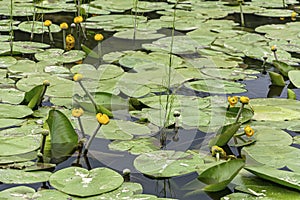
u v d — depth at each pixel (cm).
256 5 520
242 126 233
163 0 541
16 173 181
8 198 162
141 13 467
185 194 176
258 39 382
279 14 470
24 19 419
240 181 183
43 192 167
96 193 167
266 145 212
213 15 465
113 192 169
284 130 234
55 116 204
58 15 437
